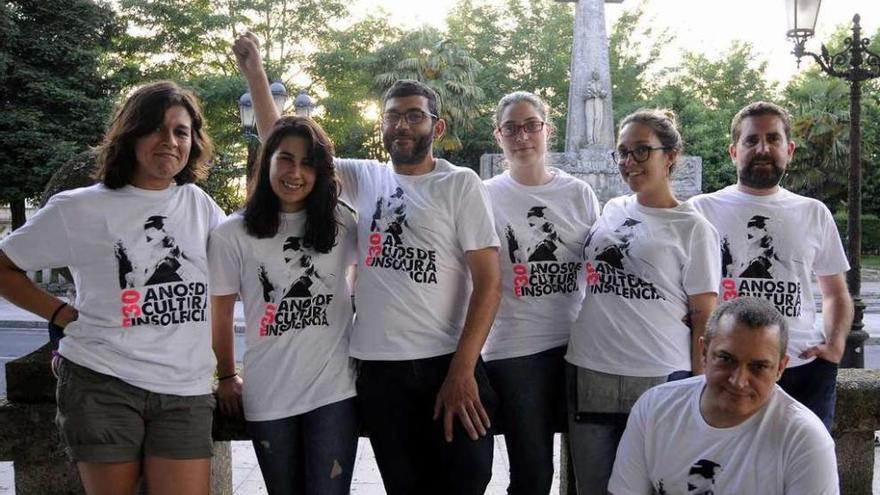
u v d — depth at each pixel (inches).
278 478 100.5
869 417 120.6
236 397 107.6
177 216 98.0
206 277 99.7
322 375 100.3
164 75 1011.3
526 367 108.7
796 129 987.9
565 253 111.9
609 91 749.9
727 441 83.5
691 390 87.5
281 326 99.5
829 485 79.6
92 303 93.1
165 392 94.0
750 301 83.3
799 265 110.3
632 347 102.0
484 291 100.2
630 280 103.0
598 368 103.8
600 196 739.4
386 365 100.0
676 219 103.3
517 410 108.6
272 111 121.6
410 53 1118.4
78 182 110.6
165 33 1004.6
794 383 112.1
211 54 1070.4
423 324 100.0
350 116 1079.0
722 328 82.6
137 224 94.6
